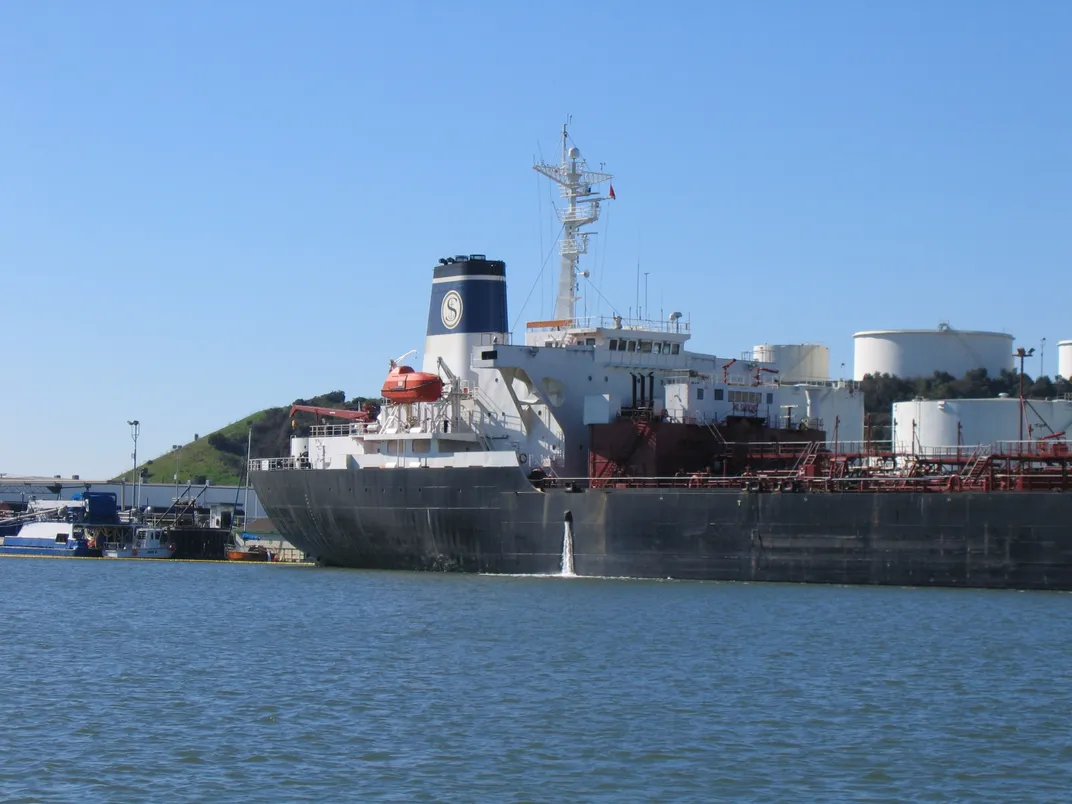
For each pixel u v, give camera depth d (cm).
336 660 4778
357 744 3512
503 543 7238
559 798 3042
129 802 3019
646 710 3875
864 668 4459
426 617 5809
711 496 6700
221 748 3478
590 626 5403
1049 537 6034
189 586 7875
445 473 7394
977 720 3728
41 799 3041
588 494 6975
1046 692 4072
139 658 4906
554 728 3669
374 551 7844
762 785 3138
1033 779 3177
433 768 3281
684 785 3138
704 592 6319
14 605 6850
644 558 6850
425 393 7725
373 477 7681
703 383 7456
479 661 4694
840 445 10088
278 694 4156
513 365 7406
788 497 6544
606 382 7750
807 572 6519
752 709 3878
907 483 6519
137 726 3725
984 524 6162
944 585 6262
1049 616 5441
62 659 4900
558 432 7569
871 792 3081
